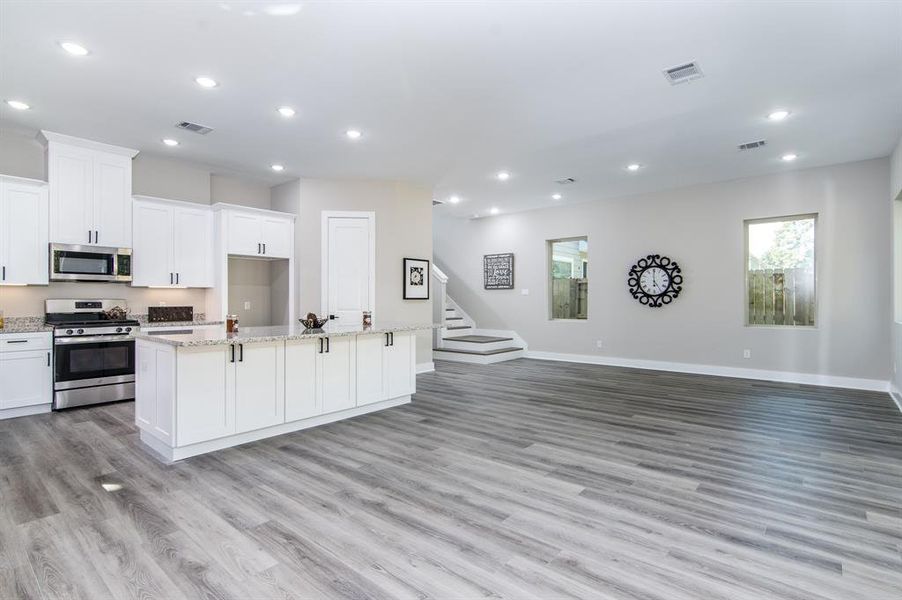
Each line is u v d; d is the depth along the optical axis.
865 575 1.93
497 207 8.39
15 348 4.25
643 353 7.36
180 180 5.60
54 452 3.37
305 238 6.18
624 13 2.63
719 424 4.16
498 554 2.09
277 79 3.44
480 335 9.27
